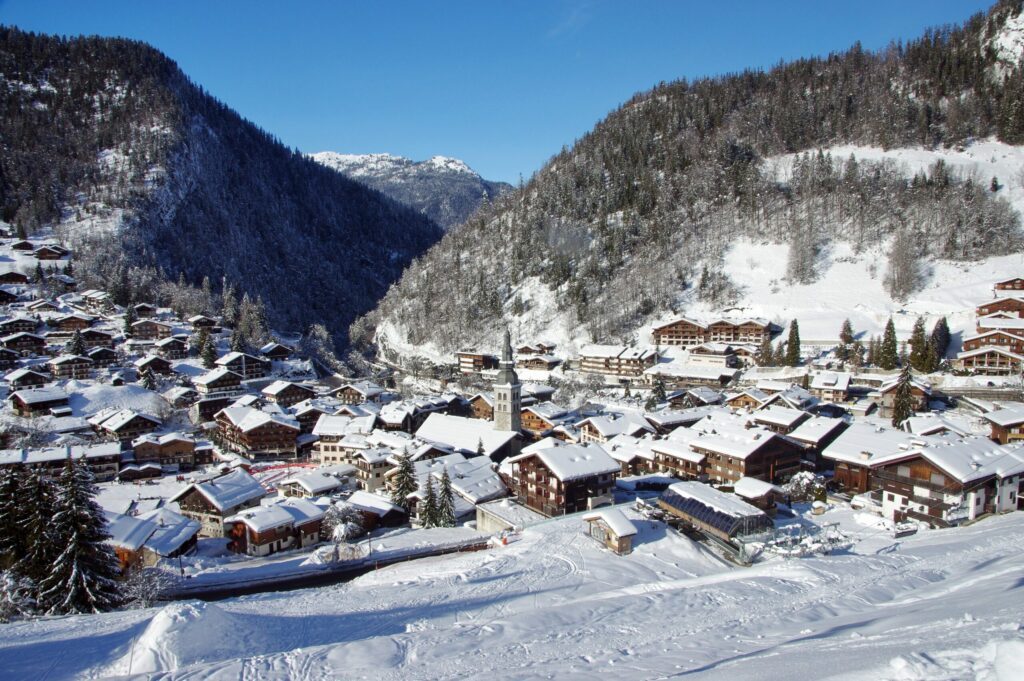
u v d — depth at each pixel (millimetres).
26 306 160375
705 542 53969
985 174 180125
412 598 41938
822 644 22828
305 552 63344
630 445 86688
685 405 117375
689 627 32375
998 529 50156
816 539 50281
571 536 55812
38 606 41938
